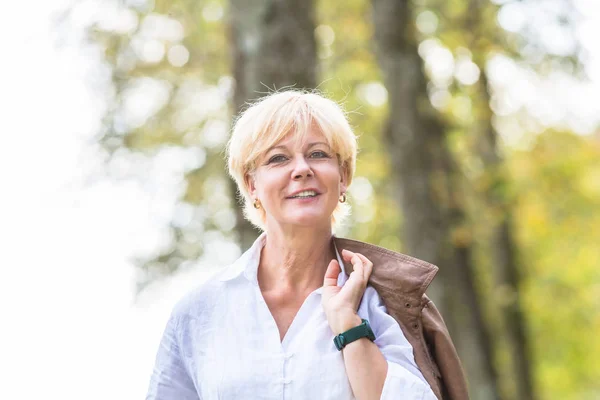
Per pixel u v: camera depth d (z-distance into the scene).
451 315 12.27
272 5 6.62
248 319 3.31
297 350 3.20
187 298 3.47
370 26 13.01
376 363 3.11
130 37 11.92
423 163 12.20
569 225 16.80
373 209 14.76
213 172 12.87
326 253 3.44
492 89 12.77
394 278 3.28
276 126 3.26
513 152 15.20
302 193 3.25
